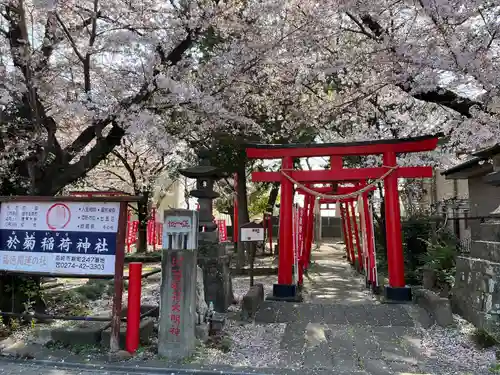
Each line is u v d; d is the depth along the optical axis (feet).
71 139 38.11
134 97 25.44
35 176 23.54
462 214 47.78
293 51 30.45
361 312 25.02
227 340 20.04
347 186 45.11
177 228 18.19
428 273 31.78
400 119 40.06
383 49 24.73
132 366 16.81
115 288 18.38
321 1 26.68
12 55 22.85
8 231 19.71
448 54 22.57
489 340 19.03
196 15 26.53
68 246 19.11
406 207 60.39
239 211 56.18
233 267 49.21
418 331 22.04
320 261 62.18
